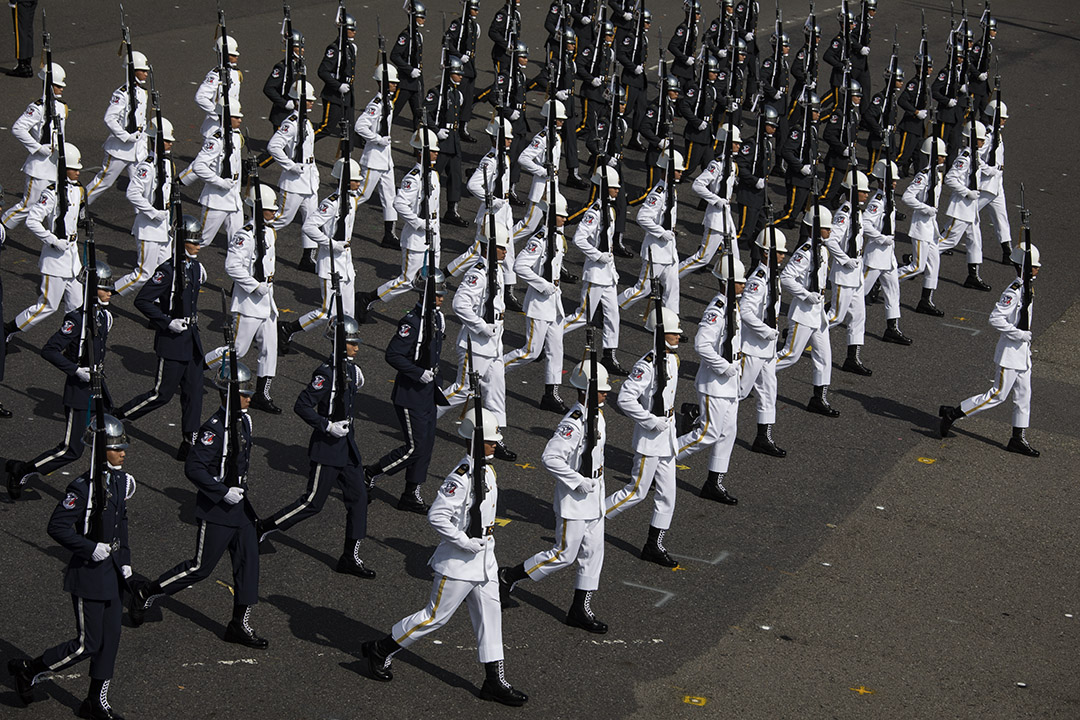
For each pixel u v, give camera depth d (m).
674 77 31.36
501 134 24.31
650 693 14.02
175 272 17.98
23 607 14.51
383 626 14.88
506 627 15.11
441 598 13.41
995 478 20.05
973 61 40.53
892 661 15.02
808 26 36.75
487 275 18.80
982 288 28.38
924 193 26.30
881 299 27.27
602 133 31.09
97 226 26.38
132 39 38.66
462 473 13.41
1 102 32.09
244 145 29.80
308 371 21.45
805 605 16.05
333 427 15.30
